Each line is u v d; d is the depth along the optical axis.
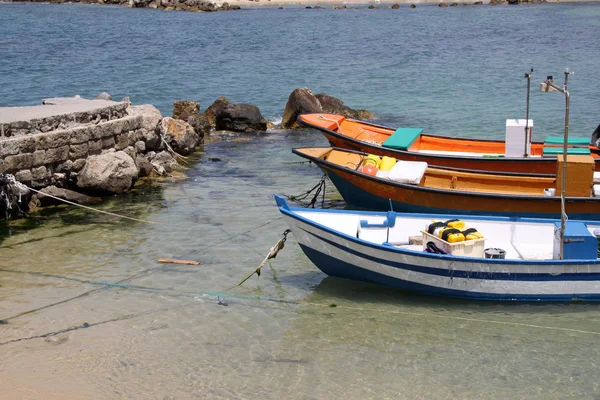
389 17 89.25
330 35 68.44
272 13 97.94
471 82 39.97
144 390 9.93
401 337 11.54
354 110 29.50
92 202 18.36
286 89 37.88
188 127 23.61
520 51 54.12
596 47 55.22
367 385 10.09
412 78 41.62
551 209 16.20
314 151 18.31
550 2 108.50
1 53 54.78
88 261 14.46
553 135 26.72
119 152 19.17
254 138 26.19
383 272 12.94
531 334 11.67
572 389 10.05
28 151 17.23
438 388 10.02
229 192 19.38
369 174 17.53
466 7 103.38
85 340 11.30
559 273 12.41
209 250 15.12
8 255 14.73
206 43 62.25
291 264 14.48
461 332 11.73
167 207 18.00
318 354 10.95
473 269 12.45
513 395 9.88
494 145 20.59
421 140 21.11
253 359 10.78
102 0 114.25
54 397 9.73
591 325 12.00
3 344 11.14
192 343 11.26
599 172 17.83
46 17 90.81
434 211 17.05
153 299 12.79
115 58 52.06
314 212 13.95
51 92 37.53
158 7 107.38
